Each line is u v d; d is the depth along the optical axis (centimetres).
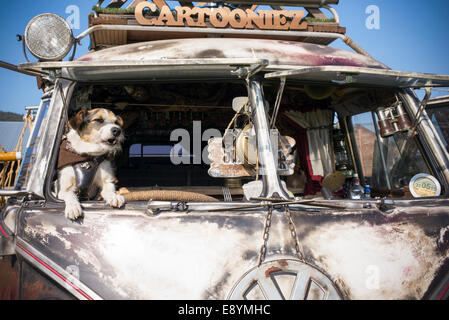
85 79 217
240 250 179
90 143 243
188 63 190
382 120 272
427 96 242
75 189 234
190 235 180
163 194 212
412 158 298
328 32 321
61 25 204
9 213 201
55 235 182
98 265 175
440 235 202
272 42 270
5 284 182
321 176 382
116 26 283
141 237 179
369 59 275
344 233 191
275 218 188
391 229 197
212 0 324
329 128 391
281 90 203
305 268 177
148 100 363
